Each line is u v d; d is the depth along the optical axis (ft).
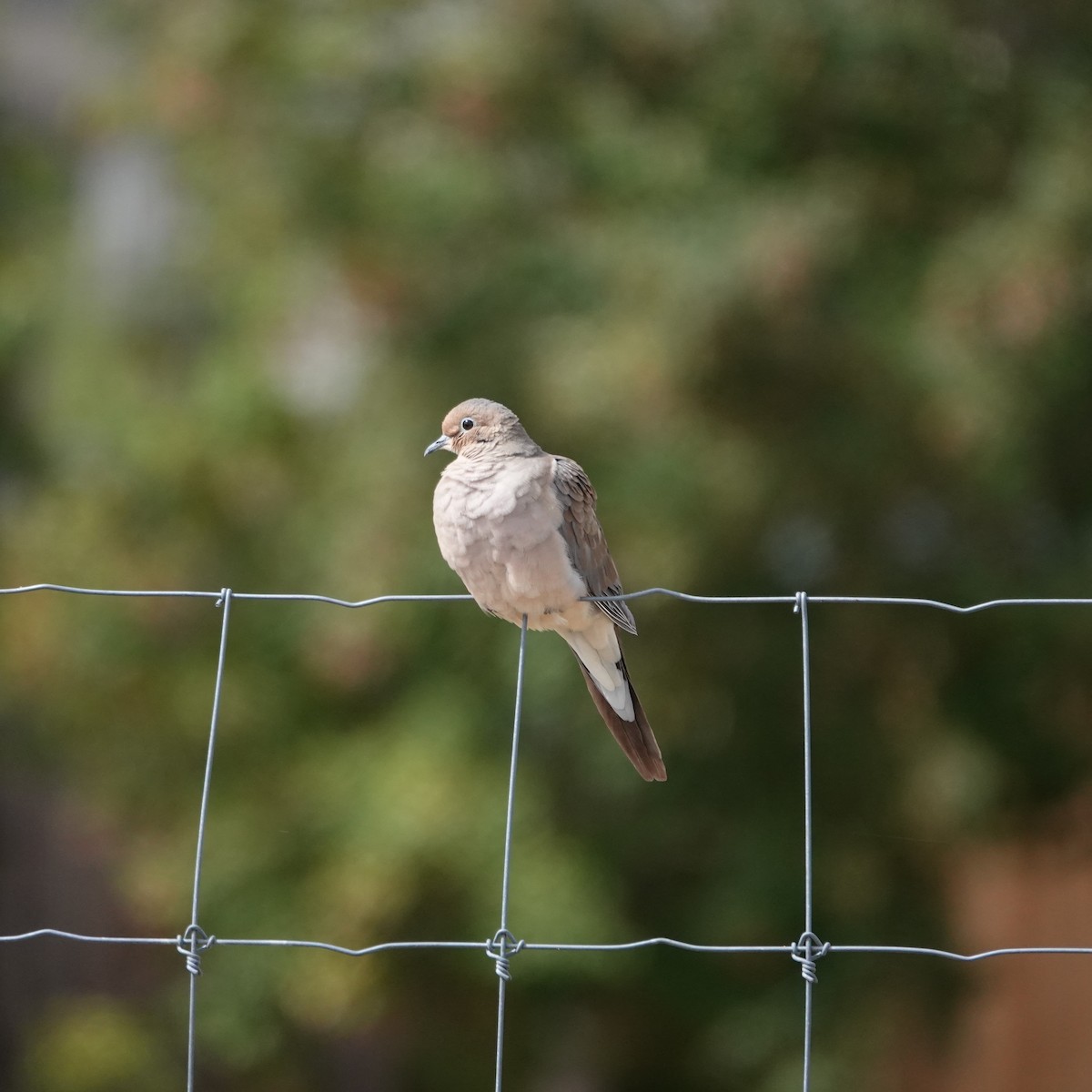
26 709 48.55
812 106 42.27
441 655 41.86
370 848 39.11
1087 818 45.52
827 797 41.68
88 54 54.60
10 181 57.31
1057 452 42.75
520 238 41.70
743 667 41.42
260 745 43.19
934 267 39.83
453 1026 45.47
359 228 42.34
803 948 19.31
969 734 41.83
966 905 48.32
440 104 41.50
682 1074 47.62
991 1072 49.83
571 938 39.04
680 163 41.55
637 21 42.86
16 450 51.55
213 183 44.98
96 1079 45.75
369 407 44.24
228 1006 41.57
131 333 49.80
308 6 43.11
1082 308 39.63
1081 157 39.63
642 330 38.37
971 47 43.04
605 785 41.27
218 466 44.14
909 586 41.83
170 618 43.11
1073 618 41.19
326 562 42.70
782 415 40.14
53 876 55.77
